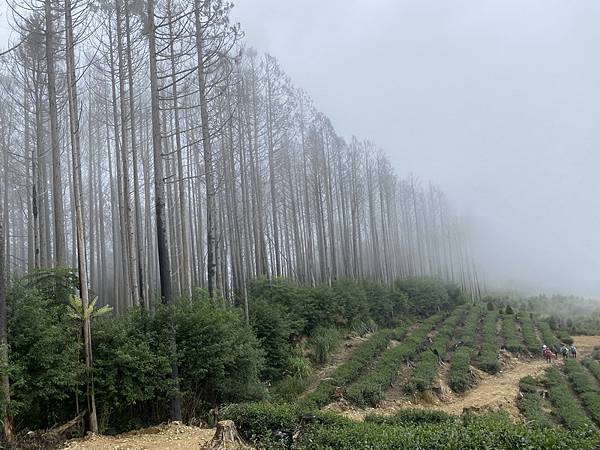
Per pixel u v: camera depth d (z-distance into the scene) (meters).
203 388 14.48
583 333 43.72
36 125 20.75
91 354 11.62
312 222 40.34
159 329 13.22
